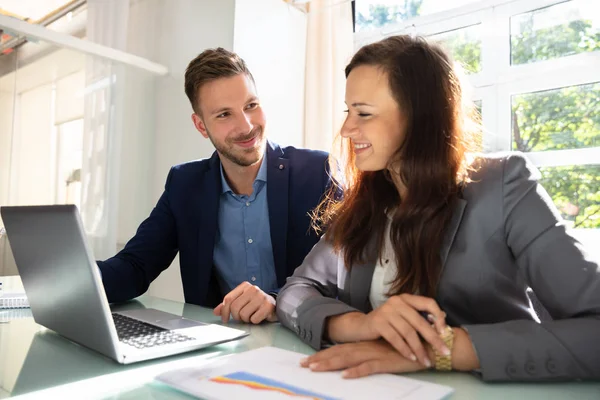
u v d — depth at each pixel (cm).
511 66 230
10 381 60
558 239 72
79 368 65
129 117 258
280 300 93
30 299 86
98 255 243
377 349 64
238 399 51
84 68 243
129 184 260
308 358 64
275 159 151
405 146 83
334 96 262
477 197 81
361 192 99
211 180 149
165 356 70
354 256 95
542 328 62
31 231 72
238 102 140
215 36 247
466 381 59
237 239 152
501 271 79
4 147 238
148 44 271
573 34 214
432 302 65
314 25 269
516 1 228
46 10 266
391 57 82
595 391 56
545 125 221
